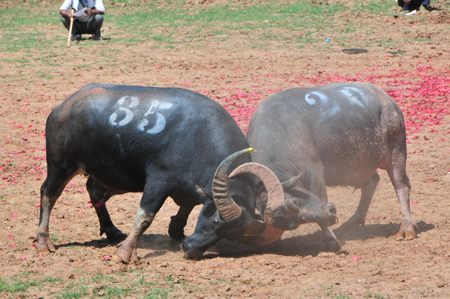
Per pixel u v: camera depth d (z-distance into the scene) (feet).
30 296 35.94
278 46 153.69
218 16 189.98
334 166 47.14
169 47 152.25
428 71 126.41
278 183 39.86
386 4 196.85
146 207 42.42
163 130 42.19
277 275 39.65
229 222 40.11
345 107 46.91
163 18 188.96
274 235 41.75
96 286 37.29
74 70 127.65
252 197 42.60
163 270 40.93
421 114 93.91
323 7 196.85
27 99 105.50
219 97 106.32
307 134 45.01
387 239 48.65
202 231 42.19
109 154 43.37
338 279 38.75
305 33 167.63
